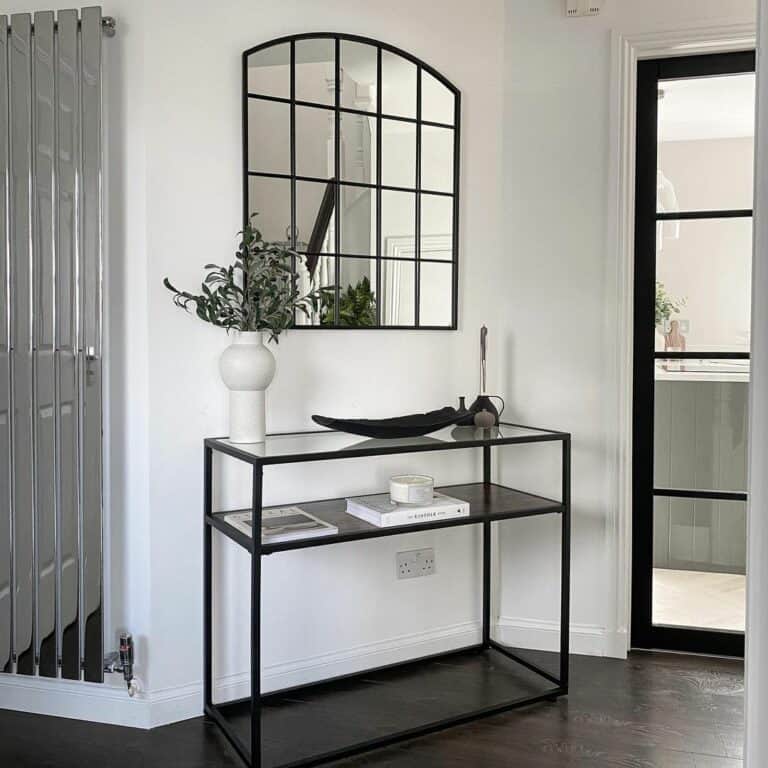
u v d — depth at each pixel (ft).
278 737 7.89
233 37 8.13
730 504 9.75
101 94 7.71
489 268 9.95
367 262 9.06
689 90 9.61
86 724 8.16
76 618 8.00
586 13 9.46
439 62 9.43
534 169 9.82
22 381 7.87
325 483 9.00
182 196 7.97
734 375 9.65
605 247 9.62
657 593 10.09
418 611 9.73
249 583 8.61
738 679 9.27
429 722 8.21
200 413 8.20
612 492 9.73
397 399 9.41
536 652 10.02
